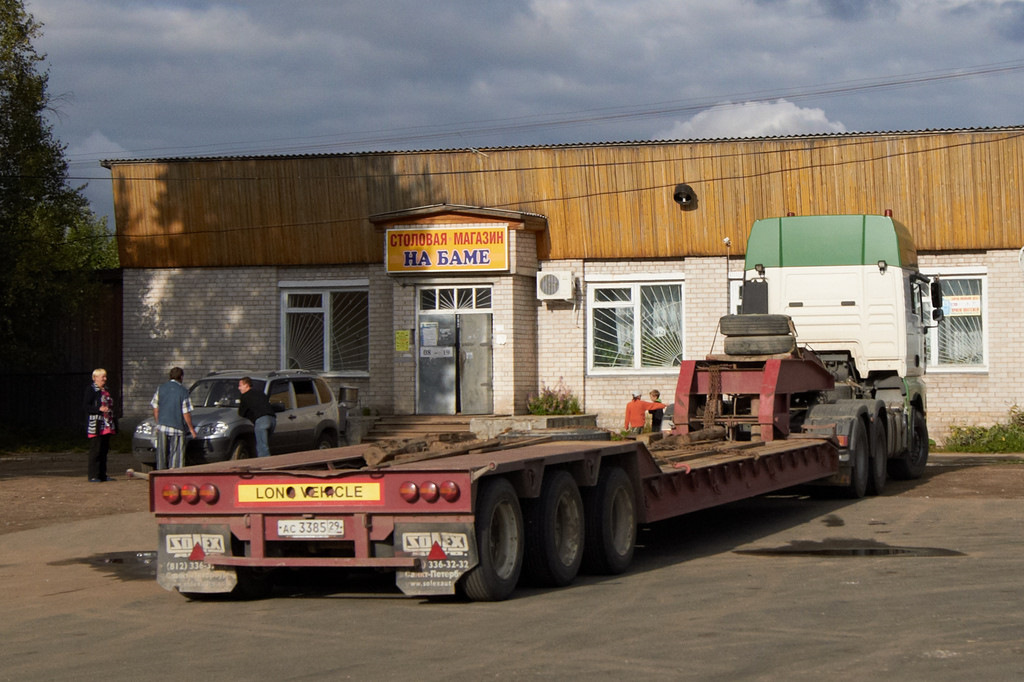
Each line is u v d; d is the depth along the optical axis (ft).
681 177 88.69
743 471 41.42
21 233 94.32
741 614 26.50
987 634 23.81
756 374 48.80
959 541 38.34
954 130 85.10
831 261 58.13
